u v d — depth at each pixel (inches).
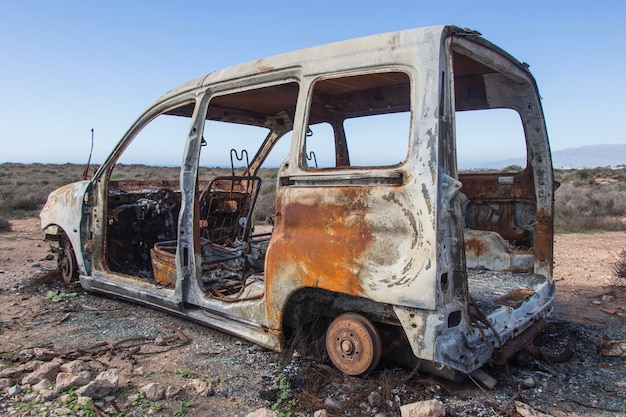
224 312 170.9
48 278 266.1
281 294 150.0
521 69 173.5
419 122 124.4
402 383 137.7
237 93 181.0
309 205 143.3
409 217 123.6
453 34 130.1
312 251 141.1
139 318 204.8
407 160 125.3
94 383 133.0
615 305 233.9
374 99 199.5
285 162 151.3
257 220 584.1
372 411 125.2
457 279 126.4
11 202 737.6
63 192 251.3
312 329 159.6
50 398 131.8
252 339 161.8
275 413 120.8
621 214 675.4
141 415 124.6
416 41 128.5
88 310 217.0
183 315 188.9
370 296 128.7
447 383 140.9
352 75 139.9
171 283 199.9
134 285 211.2
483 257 213.3
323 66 146.1
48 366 147.6
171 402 131.4
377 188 129.3
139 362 158.6
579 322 208.8
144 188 281.4
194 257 183.0
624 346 169.9
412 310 123.3
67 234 241.4
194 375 148.4
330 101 209.5
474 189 221.9
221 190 271.3
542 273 195.6
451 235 124.3
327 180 139.2
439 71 123.6
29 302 230.8
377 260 128.3
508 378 147.5
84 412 124.3
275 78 160.2
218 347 170.6
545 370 155.9
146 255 265.0
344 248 134.3
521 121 195.5
